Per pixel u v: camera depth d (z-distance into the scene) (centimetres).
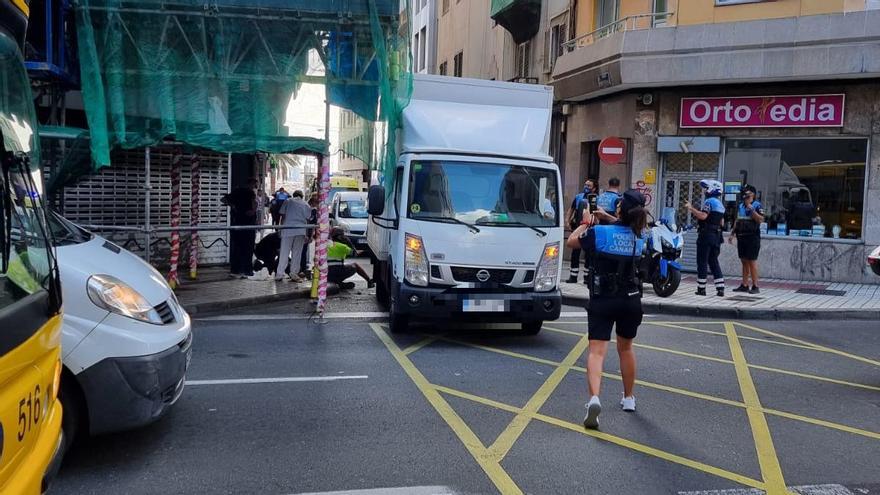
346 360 754
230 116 982
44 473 284
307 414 570
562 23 2002
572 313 1107
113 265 488
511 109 935
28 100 325
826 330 1012
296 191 1281
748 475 469
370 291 1284
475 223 820
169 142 1059
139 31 943
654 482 454
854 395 670
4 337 249
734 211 1573
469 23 2861
